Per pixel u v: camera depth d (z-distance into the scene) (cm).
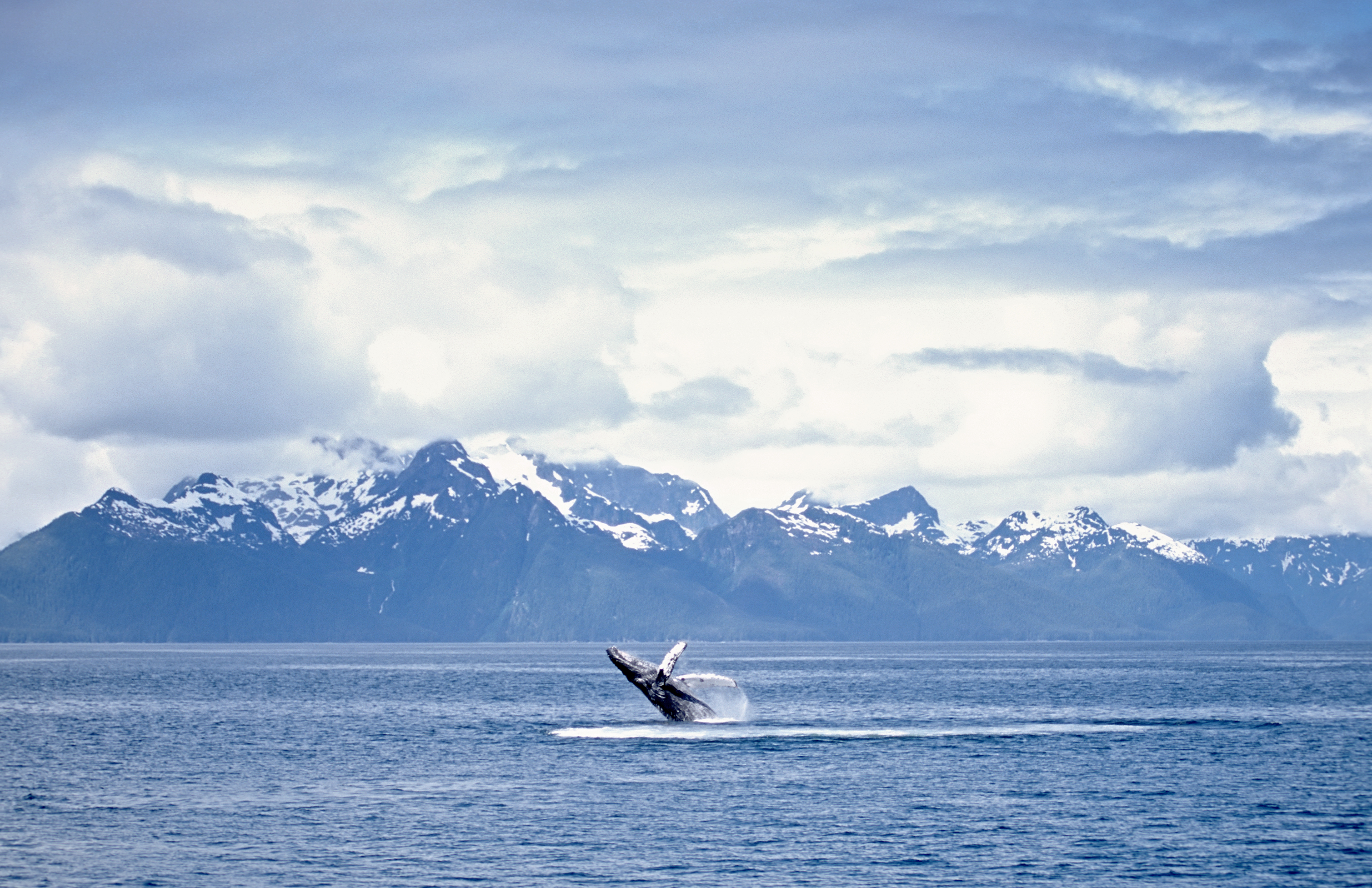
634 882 14750
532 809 18988
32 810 19225
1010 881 14812
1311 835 17125
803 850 16262
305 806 19412
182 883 14750
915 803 19438
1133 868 15362
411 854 16062
